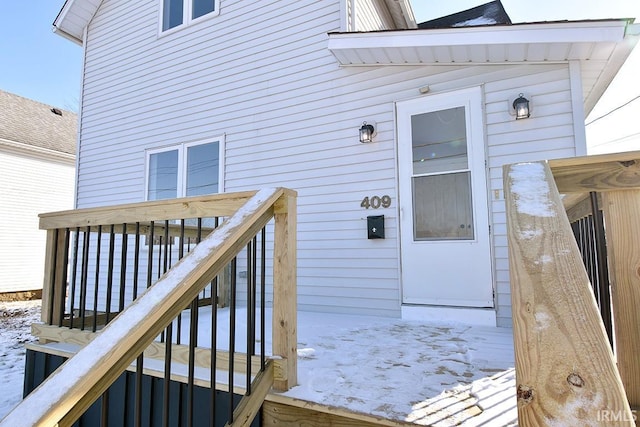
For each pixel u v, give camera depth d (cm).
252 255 167
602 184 123
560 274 85
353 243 379
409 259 348
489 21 510
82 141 614
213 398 133
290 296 170
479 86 331
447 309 326
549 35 274
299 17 442
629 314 116
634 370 114
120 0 603
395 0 545
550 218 100
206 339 258
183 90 521
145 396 204
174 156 520
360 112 389
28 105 1272
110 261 231
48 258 268
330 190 397
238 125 469
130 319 95
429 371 188
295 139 427
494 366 196
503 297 307
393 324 311
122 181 564
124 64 584
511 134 316
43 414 71
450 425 132
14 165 1016
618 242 120
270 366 166
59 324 264
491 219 317
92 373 80
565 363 70
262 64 461
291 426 158
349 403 150
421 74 359
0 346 474
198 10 528
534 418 67
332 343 246
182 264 116
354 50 339
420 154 353
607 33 262
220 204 190
